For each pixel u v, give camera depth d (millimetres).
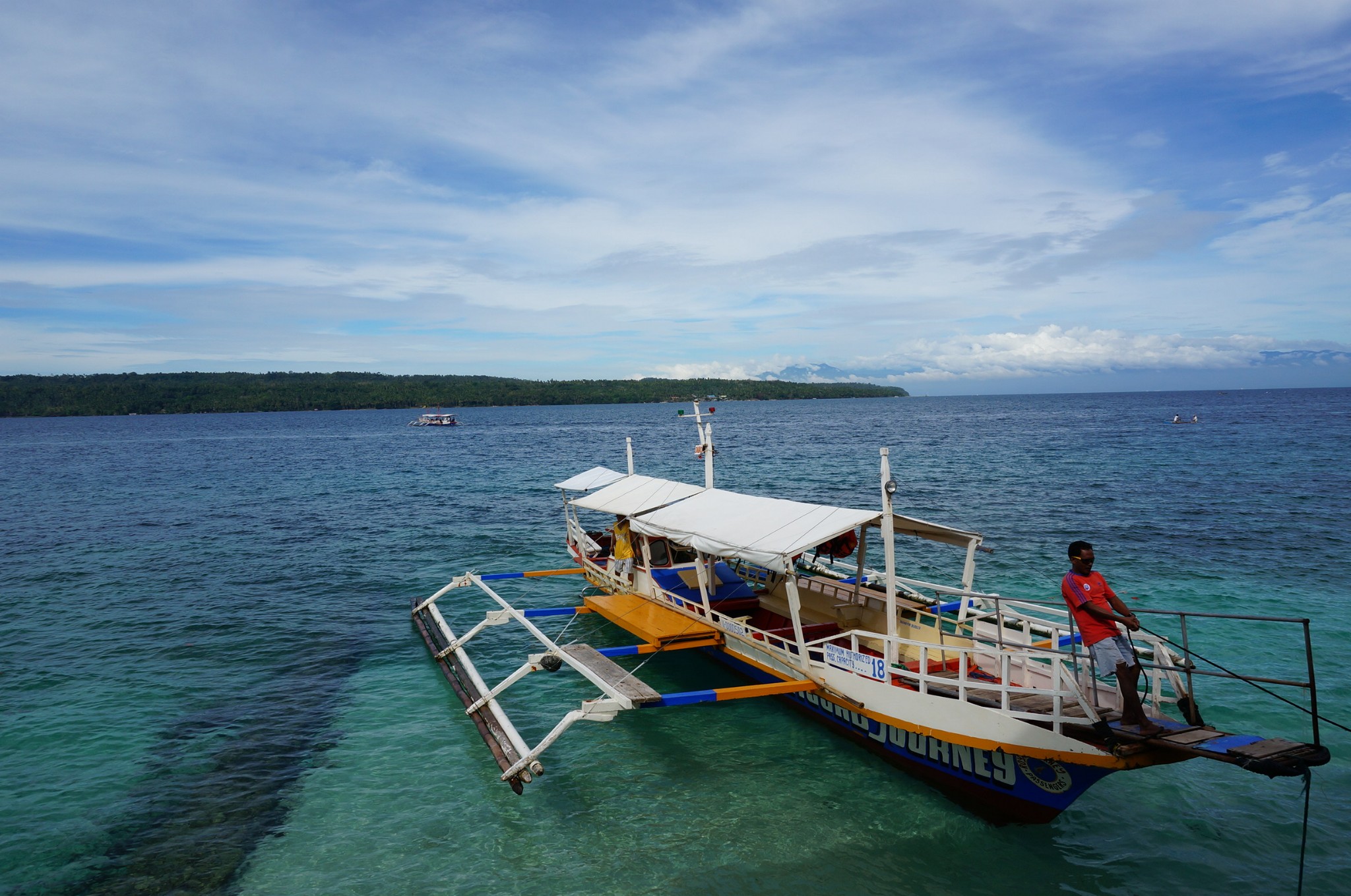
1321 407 164125
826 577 18094
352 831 10984
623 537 19516
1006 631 13617
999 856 10289
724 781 12352
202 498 47094
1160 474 48656
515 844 10648
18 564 28109
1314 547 27219
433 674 17312
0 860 10250
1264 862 10055
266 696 15953
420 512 40500
